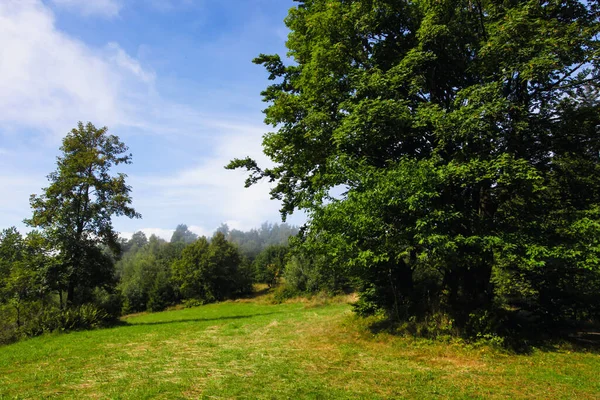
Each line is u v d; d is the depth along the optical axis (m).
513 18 9.45
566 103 11.36
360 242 10.45
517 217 10.80
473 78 11.84
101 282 23.53
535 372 7.84
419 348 9.99
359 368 8.30
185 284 55.81
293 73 17.22
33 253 21.17
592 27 9.55
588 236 9.40
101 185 23.42
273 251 73.38
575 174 12.13
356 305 14.73
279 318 20.19
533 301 11.88
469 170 9.25
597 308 10.84
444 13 11.09
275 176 18.06
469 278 11.62
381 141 11.20
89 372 8.65
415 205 9.16
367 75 11.62
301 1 16.52
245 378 7.59
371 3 12.56
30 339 16.39
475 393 6.56
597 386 6.93
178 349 11.56
